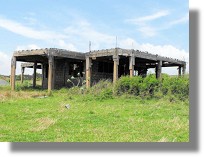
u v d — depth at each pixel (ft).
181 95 68.69
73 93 84.48
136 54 92.38
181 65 114.52
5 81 179.01
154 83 75.41
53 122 43.65
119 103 66.64
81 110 56.24
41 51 97.76
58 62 116.47
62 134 37.73
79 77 111.45
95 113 52.90
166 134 37.37
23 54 103.19
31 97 79.41
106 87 79.87
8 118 48.29
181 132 38.34
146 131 39.14
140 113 52.60
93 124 43.86
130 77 78.95
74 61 113.29
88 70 98.68
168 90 72.38
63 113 52.80
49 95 84.64
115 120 46.65
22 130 39.83
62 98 77.92
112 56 94.84
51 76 96.94
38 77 189.47
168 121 44.88
